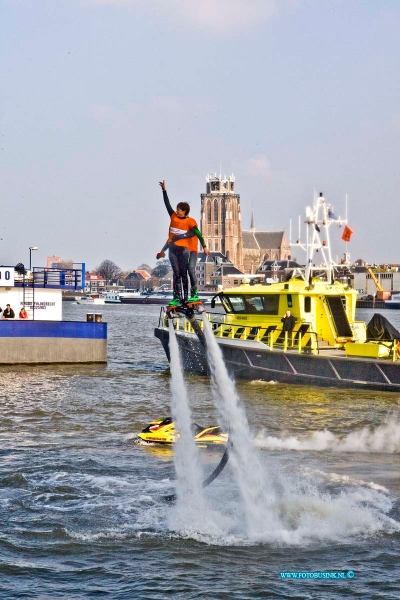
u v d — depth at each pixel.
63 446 63.56
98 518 46.16
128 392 93.88
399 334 98.62
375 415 77.81
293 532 44.22
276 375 98.19
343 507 47.81
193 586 38.34
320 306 100.56
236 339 101.69
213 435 61.84
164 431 64.38
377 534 44.09
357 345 93.44
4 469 55.75
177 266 35.28
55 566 40.38
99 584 38.59
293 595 37.50
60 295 122.62
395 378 89.44
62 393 92.00
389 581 38.84
